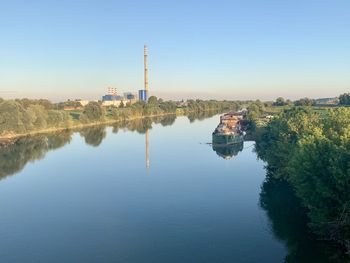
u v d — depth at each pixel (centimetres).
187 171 11312
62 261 5641
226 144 16188
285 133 8831
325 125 7731
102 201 8488
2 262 5638
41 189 9588
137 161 13075
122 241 6303
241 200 8288
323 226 5641
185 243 6144
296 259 5434
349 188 4975
